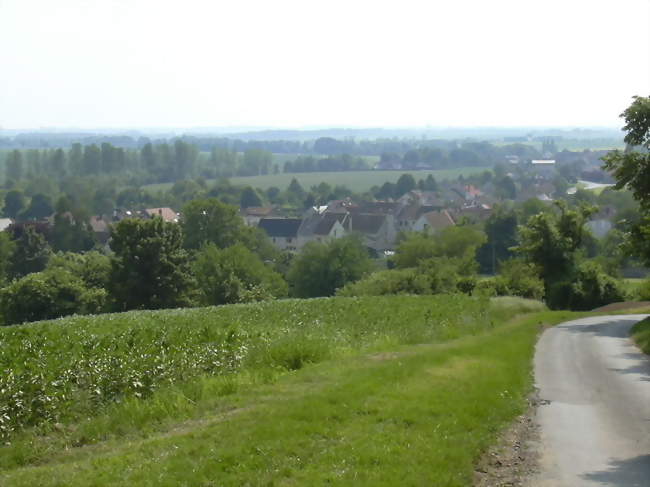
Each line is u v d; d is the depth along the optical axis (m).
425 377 15.24
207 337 19.91
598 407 14.73
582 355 23.53
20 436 12.34
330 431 10.89
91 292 67.69
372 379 14.62
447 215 146.88
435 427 11.36
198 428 11.74
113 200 178.38
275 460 9.50
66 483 8.99
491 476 9.92
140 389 15.09
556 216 63.78
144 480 8.88
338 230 134.00
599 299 61.75
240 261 75.25
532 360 22.09
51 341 21.27
